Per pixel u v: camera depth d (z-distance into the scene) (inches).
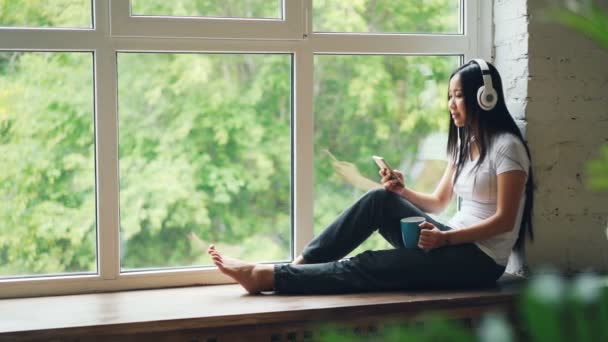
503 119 98.3
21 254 99.3
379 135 109.8
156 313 87.6
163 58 101.7
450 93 100.5
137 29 99.7
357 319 89.7
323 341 20.7
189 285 104.0
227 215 105.3
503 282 101.7
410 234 96.6
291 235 107.7
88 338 83.1
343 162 108.7
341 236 99.3
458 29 112.5
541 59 104.7
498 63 110.9
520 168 95.2
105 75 99.4
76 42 98.3
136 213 102.4
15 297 98.4
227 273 96.7
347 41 107.0
